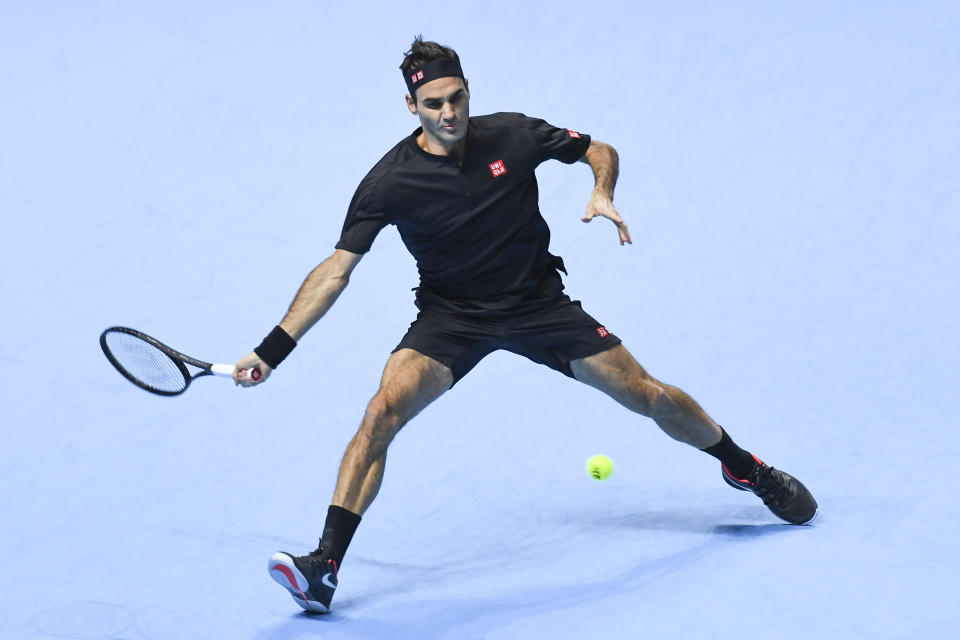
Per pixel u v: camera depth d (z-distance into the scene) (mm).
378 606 15953
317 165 33750
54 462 20750
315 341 25328
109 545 17969
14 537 18344
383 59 39656
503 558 17125
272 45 40781
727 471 17406
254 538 18062
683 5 40969
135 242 29984
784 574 15805
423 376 16406
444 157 16094
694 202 29859
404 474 19922
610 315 25125
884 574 15516
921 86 34312
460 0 42812
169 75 39000
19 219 31328
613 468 19578
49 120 36656
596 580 16203
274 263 28812
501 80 37719
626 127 34281
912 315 23484
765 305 24781
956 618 14367
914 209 28031
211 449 21016
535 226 16906
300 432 21516
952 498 17234
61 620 15852
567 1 41938
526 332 16891
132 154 34594
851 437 19438
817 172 30531
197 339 25438
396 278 28125
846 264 26047
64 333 25828
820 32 38500
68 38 41562
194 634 15438
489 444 20672
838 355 22328
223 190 32531
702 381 22016
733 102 35031
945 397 20281
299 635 15273
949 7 39000
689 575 16078
